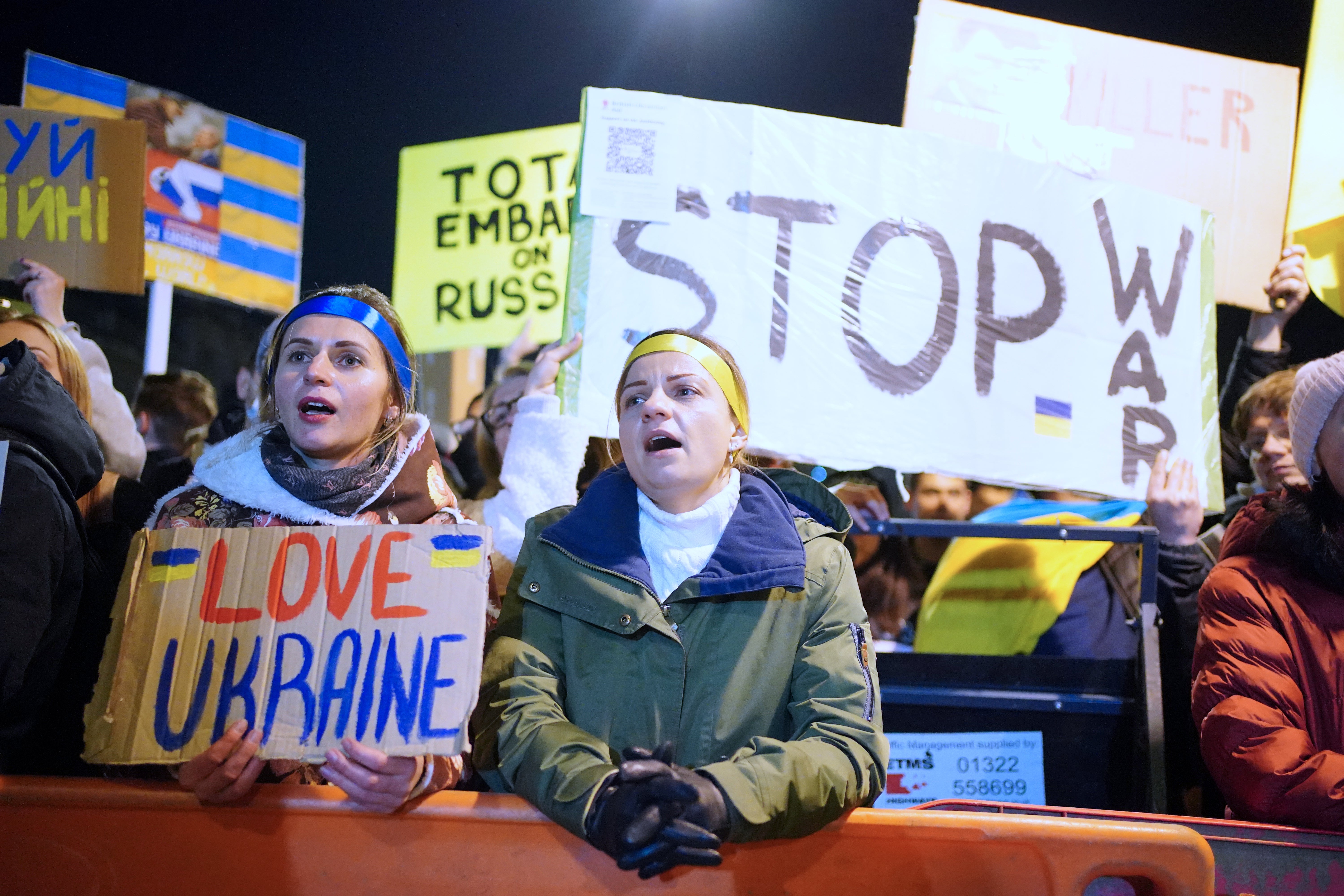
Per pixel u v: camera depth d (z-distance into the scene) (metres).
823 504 1.59
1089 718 2.50
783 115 2.76
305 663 1.31
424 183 3.70
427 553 1.35
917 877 1.31
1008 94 3.28
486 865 1.29
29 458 1.47
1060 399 2.82
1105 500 3.40
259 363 2.62
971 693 2.51
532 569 1.48
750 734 1.36
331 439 1.58
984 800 1.82
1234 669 1.89
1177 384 2.95
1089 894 1.36
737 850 1.29
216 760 1.24
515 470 2.52
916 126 3.24
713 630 1.40
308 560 1.36
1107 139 3.31
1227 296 3.36
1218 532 3.38
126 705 1.31
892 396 2.69
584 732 1.30
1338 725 1.84
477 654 1.29
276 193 3.78
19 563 1.40
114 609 1.36
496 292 3.58
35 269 2.98
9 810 1.32
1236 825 1.68
